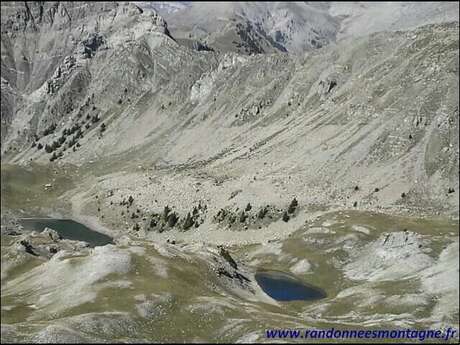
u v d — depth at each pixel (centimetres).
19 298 10912
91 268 11044
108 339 7925
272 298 12975
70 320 8325
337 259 15225
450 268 12312
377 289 12388
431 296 11350
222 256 14475
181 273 11406
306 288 13950
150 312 9106
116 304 9306
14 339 7506
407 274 13025
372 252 14700
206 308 9269
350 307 11769
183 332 8562
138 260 11462
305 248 16175
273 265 15838
